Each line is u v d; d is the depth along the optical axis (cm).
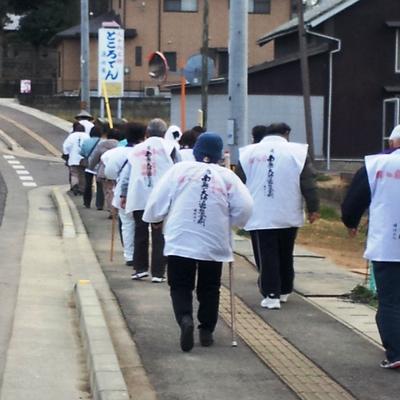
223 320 864
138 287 1043
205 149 732
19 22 6625
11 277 1129
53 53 6788
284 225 899
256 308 922
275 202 895
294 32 3706
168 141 1107
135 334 802
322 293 1017
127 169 1143
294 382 655
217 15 5344
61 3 6419
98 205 1878
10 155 3288
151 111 4834
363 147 3384
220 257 728
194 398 617
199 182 722
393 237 670
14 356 764
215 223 721
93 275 1141
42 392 670
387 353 691
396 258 670
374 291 973
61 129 4303
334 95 3369
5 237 1500
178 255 720
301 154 902
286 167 895
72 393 670
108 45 3098
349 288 1055
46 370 727
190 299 739
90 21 5581
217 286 754
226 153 1341
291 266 941
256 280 1096
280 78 3366
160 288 1038
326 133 3366
